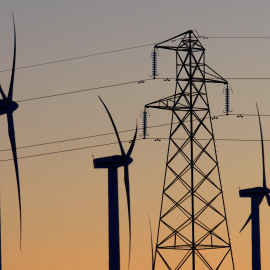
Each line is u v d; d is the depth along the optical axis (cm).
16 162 18338
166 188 19562
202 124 19600
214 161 19612
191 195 19475
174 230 19475
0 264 18700
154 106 19538
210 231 19575
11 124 18438
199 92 19625
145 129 19600
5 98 18412
